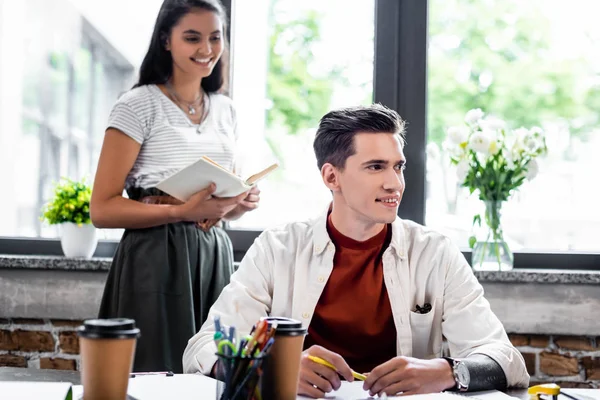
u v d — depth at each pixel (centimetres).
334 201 178
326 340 176
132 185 233
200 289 230
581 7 307
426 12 291
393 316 174
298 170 305
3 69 317
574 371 269
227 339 113
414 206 288
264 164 306
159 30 230
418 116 290
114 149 226
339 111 174
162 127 229
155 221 221
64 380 146
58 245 297
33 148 315
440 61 302
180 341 222
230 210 229
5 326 283
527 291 266
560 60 307
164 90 233
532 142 265
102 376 102
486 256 267
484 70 306
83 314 276
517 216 294
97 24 312
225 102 249
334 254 178
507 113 306
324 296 177
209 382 138
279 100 310
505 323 266
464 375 143
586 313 264
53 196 304
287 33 312
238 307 173
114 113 228
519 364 154
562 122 304
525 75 307
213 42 232
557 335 270
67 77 316
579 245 294
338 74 308
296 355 113
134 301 222
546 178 295
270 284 182
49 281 277
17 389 114
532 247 294
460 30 305
